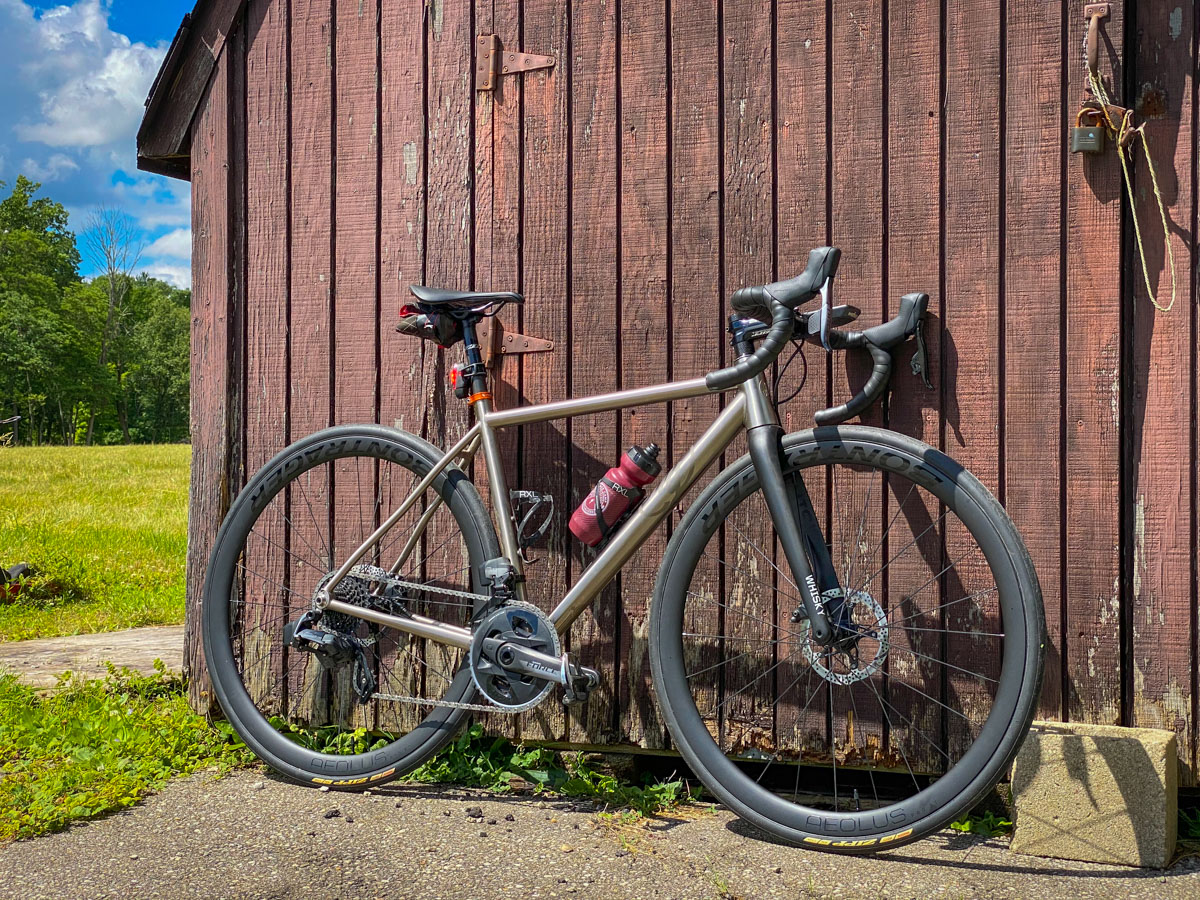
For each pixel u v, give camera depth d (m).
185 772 2.79
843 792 2.70
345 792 2.68
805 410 2.61
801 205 2.60
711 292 2.67
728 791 2.39
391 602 2.73
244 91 3.10
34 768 2.72
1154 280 2.37
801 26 2.59
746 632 2.65
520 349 2.82
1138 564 2.37
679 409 2.70
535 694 2.48
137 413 82.25
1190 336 2.34
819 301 2.56
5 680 3.45
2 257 67.56
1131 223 2.40
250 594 3.07
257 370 3.08
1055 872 2.16
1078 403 2.40
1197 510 2.34
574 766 2.78
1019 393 2.44
